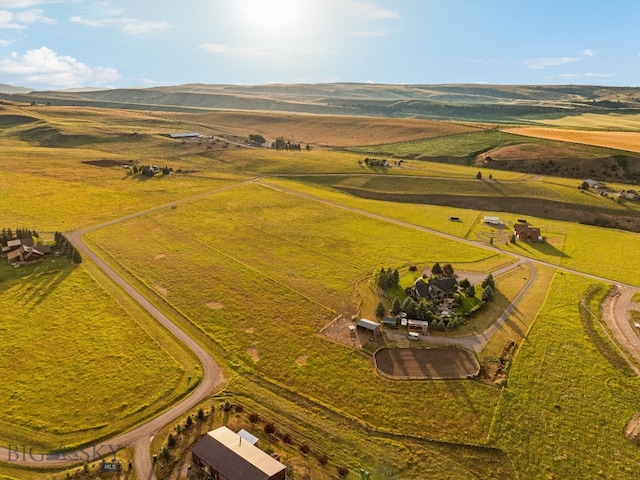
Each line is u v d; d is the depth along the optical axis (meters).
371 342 70.88
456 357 67.69
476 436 52.69
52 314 75.50
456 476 47.53
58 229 116.69
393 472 47.72
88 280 88.50
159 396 57.22
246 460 44.94
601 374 64.75
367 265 101.56
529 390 60.66
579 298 88.19
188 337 70.62
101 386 58.53
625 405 58.66
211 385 59.84
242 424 53.31
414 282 92.56
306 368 63.94
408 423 54.44
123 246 107.12
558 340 72.94
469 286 88.31
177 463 47.69
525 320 79.12
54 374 60.50
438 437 52.38
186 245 109.19
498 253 112.06
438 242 118.62
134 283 88.44
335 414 55.47
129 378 60.28
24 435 50.31
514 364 66.12
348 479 46.59
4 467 46.25
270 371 63.09
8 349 65.44
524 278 97.31
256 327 74.06
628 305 86.19
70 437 50.38
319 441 51.47
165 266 96.75
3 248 98.81
